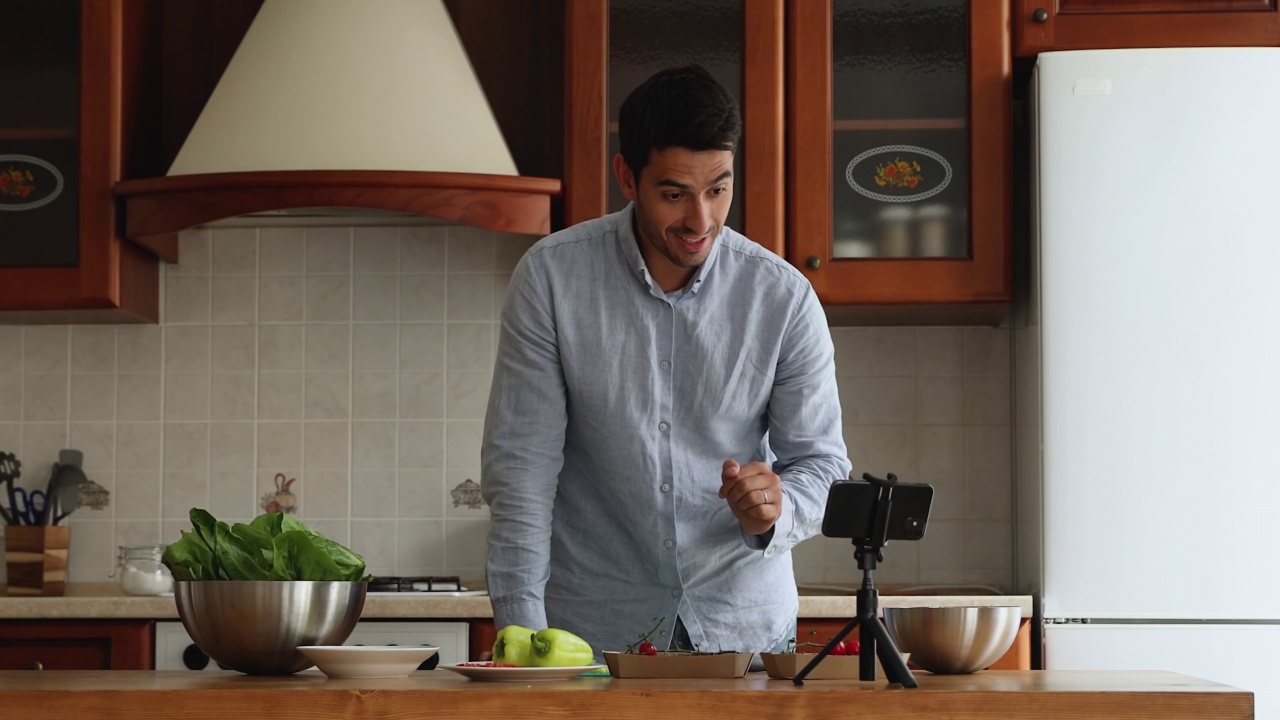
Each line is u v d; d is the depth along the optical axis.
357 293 3.56
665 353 1.98
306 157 3.12
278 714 1.31
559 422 2.00
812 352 2.00
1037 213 3.05
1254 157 3.01
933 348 3.52
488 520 3.51
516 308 1.99
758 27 3.21
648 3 3.25
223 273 3.57
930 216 3.19
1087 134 3.04
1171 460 2.96
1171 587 2.94
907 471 3.50
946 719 1.30
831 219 3.19
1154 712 1.30
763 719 1.31
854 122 3.21
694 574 2.02
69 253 3.26
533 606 1.92
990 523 3.47
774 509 1.68
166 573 3.12
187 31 3.59
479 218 3.15
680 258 1.81
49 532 3.35
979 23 3.19
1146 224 3.01
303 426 3.54
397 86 3.21
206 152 3.18
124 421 3.55
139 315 3.43
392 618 2.94
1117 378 2.99
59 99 3.28
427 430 3.54
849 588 3.34
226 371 3.56
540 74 3.57
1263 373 2.97
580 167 3.21
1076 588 2.95
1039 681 1.47
